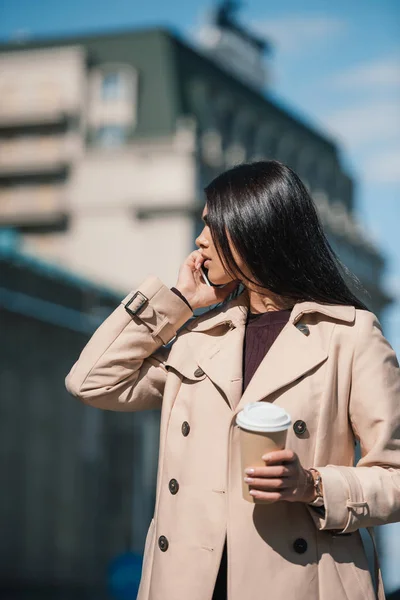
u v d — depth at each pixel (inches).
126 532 1070.4
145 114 1518.2
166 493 81.8
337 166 1961.1
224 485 78.0
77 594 938.7
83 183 1502.2
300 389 78.5
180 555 78.4
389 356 80.4
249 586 74.7
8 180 1537.9
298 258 82.0
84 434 1035.3
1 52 1568.7
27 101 1535.4
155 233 1459.2
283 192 82.3
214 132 1544.0
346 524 73.7
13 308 920.9
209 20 1895.9
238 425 70.1
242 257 82.4
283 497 70.6
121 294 1108.5
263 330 84.7
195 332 87.9
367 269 1934.1
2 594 884.6
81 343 1055.6
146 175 1473.9
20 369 947.3
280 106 1838.1
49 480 973.2
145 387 92.8
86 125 1533.0
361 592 76.2
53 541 967.0
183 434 82.0
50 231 1507.1
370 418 78.0
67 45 1584.6
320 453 77.2
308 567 75.3
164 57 1549.0
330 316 80.8
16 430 932.0
